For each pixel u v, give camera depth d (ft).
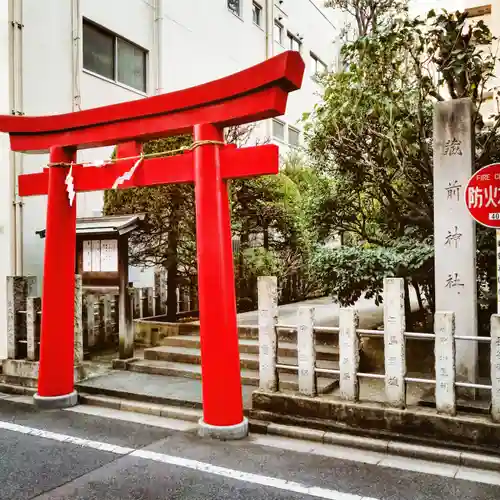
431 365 24.80
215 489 14.38
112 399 23.43
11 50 31.01
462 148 19.53
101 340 33.24
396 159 25.62
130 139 21.21
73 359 23.84
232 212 35.63
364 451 17.21
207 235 18.78
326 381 22.38
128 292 29.17
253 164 18.20
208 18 50.29
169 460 16.53
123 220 28.45
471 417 16.53
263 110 17.57
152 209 32.24
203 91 18.72
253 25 58.34
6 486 14.71
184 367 27.14
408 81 25.55
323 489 14.33
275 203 37.37
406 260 23.04
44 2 33.73
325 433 18.19
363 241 36.70
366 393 21.21
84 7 37.06
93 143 22.03
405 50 24.62
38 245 32.63
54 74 34.42
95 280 29.76
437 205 19.95
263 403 19.84
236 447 17.63
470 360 19.22
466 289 19.34
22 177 24.48
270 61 16.98
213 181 18.83
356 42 24.31
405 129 24.53
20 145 23.72
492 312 24.98
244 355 27.50
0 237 29.81
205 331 18.81
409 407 17.70
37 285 32.37
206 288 18.78
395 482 14.74
